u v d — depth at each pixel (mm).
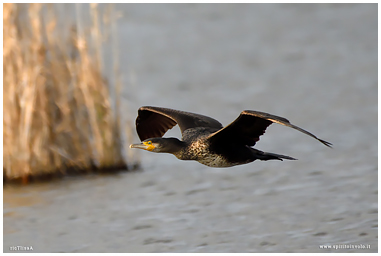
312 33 28406
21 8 14281
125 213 12344
